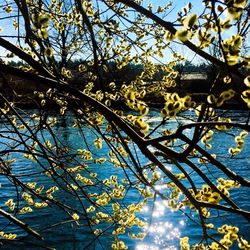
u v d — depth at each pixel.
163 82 5.74
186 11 2.63
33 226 12.61
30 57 2.34
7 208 14.04
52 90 3.25
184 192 2.17
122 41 5.55
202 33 2.12
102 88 3.05
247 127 1.93
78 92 2.21
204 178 2.12
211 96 2.15
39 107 3.56
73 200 14.48
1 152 3.42
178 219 12.82
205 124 2.03
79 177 6.59
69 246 11.38
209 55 2.21
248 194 15.70
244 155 21.92
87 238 11.77
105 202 5.57
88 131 26.11
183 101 2.14
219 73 2.18
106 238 11.71
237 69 2.09
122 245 4.96
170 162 3.05
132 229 12.23
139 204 5.21
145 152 2.18
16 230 12.51
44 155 3.08
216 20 1.88
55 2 5.35
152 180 3.80
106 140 3.12
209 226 3.64
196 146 2.12
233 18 1.94
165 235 11.51
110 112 2.18
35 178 17.47
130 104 2.62
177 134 2.11
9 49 2.30
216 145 24.41
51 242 11.59
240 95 1.97
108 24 4.37
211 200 2.46
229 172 2.06
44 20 2.23
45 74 2.34
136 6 2.46
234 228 2.93
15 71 2.19
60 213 13.55
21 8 2.72
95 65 3.03
